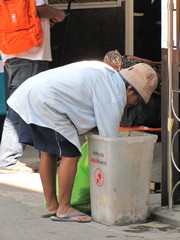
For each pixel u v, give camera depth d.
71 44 16.62
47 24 12.73
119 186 9.42
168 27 9.73
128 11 16.53
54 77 9.53
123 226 9.56
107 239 8.98
